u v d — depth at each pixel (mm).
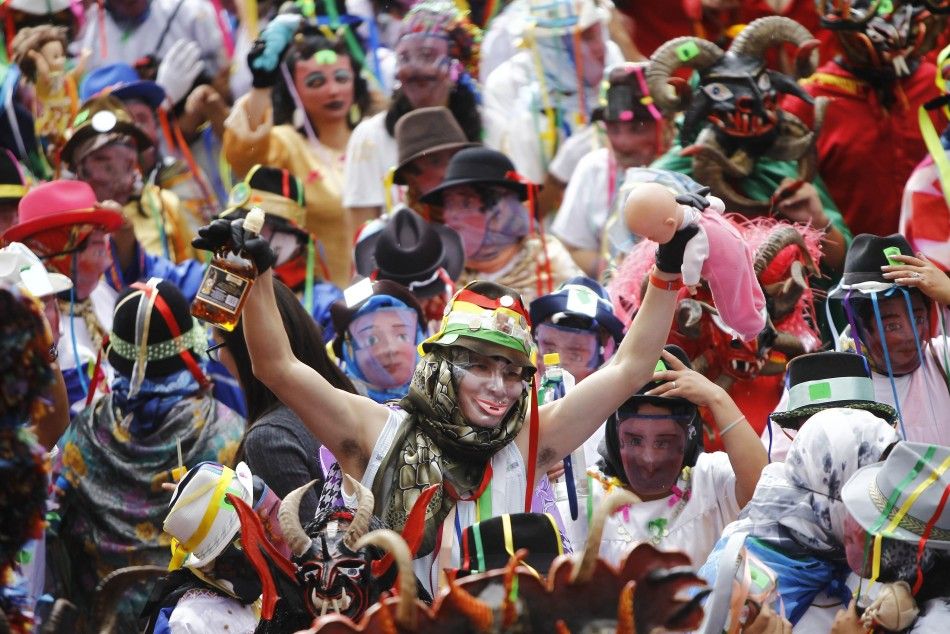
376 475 15531
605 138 27969
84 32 31703
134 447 19953
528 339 15742
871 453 15461
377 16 33094
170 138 30781
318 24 29891
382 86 30766
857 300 19375
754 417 20641
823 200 24812
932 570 14453
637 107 25766
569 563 11016
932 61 26484
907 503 14344
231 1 33312
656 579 11047
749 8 28750
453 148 26469
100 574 19812
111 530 19812
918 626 14266
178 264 28266
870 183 25359
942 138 24250
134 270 25719
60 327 23109
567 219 26609
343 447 15742
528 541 13305
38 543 19141
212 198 30266
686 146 23719
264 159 29344
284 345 15516
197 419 20188
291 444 17438
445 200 24953
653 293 16000
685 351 20562
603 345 20844
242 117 29312
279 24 29328
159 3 32250
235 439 20344
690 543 17656
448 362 15602
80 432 20234
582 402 16094
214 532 15508
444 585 12969
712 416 19109
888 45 24891
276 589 13898
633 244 24016
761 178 23609
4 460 12234
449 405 15516
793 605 15523
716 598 13469
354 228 28750
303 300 25906
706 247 15484
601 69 29125
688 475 17922
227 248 15195
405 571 10492
